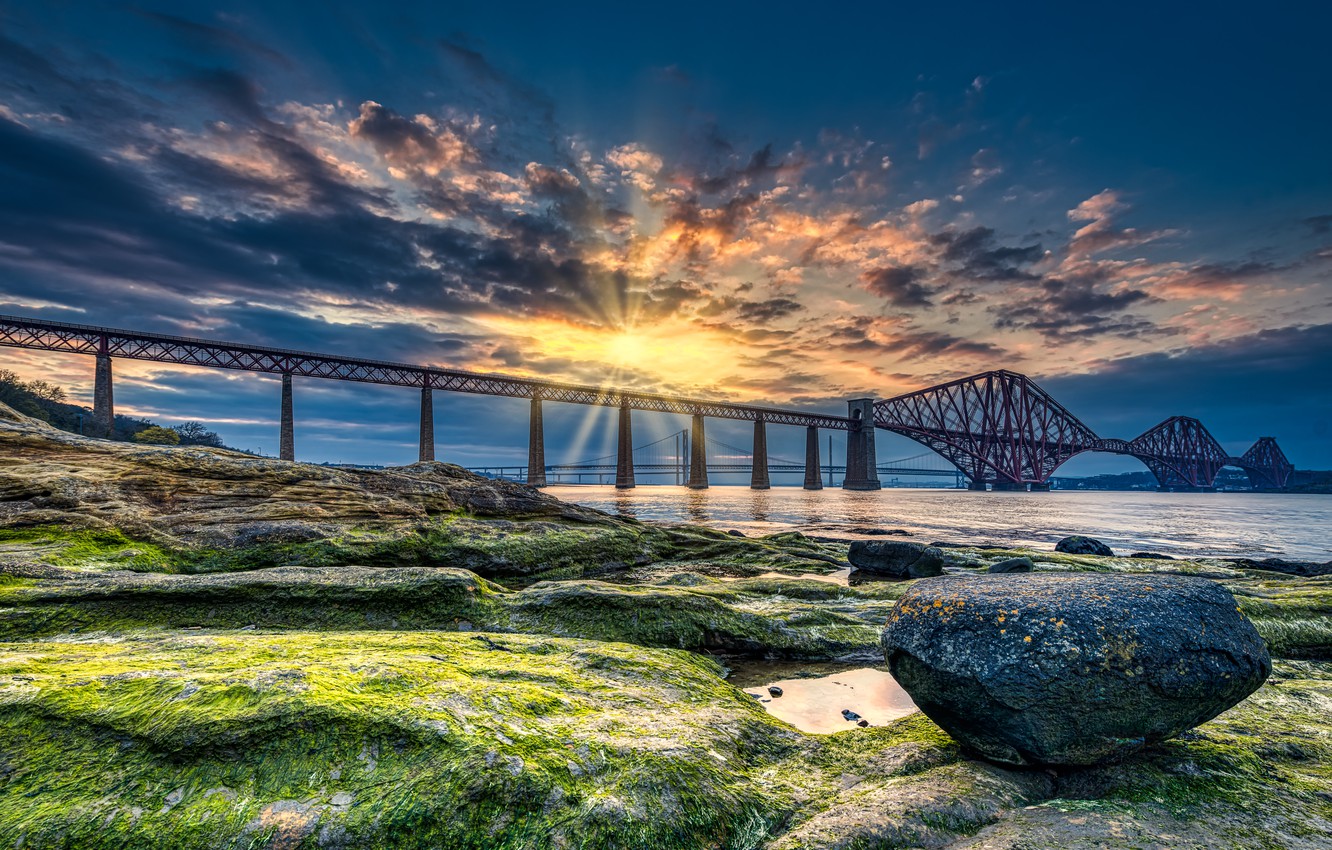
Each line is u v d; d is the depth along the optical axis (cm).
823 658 1241
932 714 640
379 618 1205
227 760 496
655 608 1280
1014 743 577
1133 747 569
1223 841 463
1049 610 584
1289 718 780
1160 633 567
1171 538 5188
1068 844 460
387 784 480
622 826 471
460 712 580
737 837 499
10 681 581
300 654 732
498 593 1360
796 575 2352
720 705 791
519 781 489
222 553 1638
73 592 1127
